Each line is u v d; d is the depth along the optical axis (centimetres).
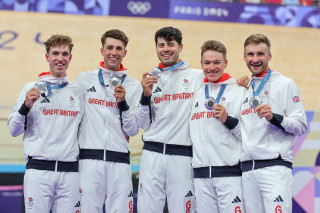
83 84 416
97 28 969
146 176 405
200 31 966
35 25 966
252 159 374
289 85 378
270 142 371
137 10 975
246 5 979
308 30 995
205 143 392
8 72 904
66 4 977
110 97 407
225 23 980
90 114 405
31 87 397
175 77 416
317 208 519
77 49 932
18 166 571
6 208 554
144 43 960
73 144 390
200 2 976
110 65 407
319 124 527
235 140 395
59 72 394
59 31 963
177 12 976
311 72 944
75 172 391
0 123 686
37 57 936
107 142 399
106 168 398
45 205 378
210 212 393
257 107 357
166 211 520
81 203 393
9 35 952
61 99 393
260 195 372
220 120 383
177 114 408
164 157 403
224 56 404
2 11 971
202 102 400
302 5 1009
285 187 360
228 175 387
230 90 402
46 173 379
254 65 383
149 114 404
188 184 404
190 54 927
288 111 375
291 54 966
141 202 405
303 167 522
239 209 383
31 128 390
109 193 399
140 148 627
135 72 898
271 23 984
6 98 846
